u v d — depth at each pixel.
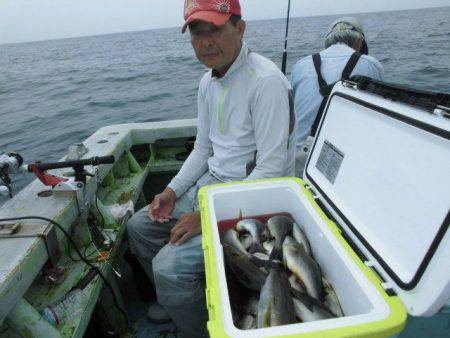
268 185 1.44
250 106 1.71
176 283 1.54
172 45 57.59
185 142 3.19
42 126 10.08
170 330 1.86
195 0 1.60
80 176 1.71
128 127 2.92
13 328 1.28
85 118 10.70
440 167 0.77
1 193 1.67
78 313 1.43
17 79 25.08
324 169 1.32
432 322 1.08
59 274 1.63
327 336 0.71
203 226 1.20
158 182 3.04
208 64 1.69
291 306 1.05
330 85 2.10
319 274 1.12
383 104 0.99
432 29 42.41
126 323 1.88
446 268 0.70
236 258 1.24
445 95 0.81
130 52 50.41
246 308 1.16
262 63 1.70
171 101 12.34
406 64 15.38
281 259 1.29
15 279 1.16
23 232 1.39
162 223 1.92
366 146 1.07
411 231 0.83
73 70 29.56
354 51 2.28
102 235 1.85
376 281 0.87
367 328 0.73
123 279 2.28
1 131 9.80
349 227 1.08
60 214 1.53
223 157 1.88
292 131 1.81
